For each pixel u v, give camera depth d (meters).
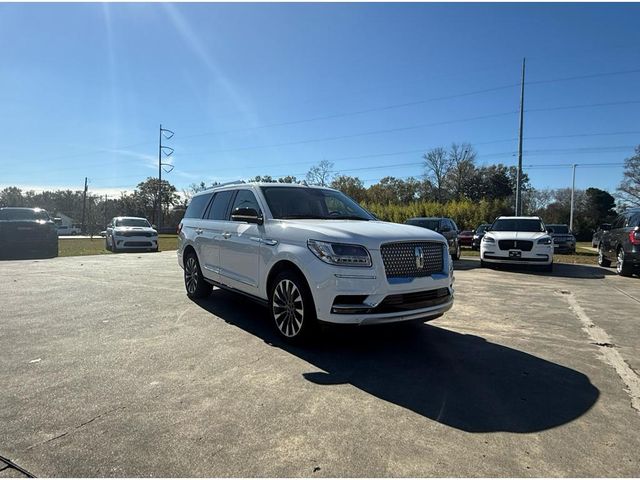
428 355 4.62
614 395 3.63
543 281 10.53
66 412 3.22
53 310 6.58
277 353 4.62
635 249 10.97
